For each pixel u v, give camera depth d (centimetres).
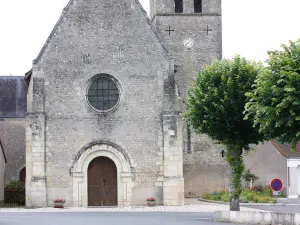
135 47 3528
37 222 2420
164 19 4019
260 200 3747
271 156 4481
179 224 2328
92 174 3478
